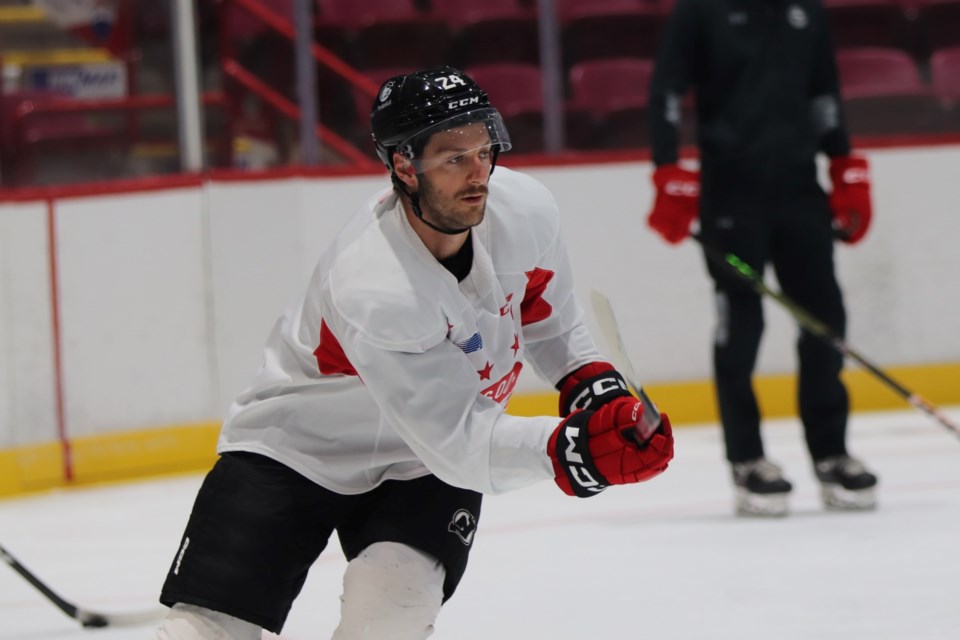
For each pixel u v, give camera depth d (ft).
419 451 25.40
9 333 71.92
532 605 41.37
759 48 53.67
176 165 77.15
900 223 83.92
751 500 53.93
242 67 80.23
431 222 24.40
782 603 39.96
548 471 24.26
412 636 26.00
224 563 26.07
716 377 54.29
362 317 24.39
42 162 76.54
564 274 28.17
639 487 62.75
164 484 71.92
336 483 27.12
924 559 44.75
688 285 82.48
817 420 53.98
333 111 83.10
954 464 64.18
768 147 53.36
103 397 73.87
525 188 26.86
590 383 28.25
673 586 42.86
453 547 26.53
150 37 76.79
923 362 84.23
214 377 75.87
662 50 55.01
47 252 72.69
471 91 24.29
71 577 50.31
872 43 91.86
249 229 76.13
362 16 87.76
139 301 74.49
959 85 89.40
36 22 76.33
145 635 40.32
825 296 53.78
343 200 78.13
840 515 53.26
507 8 90.99
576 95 86.69
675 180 53.98
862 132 88.48
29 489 71.61
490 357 26.66
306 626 39.93
